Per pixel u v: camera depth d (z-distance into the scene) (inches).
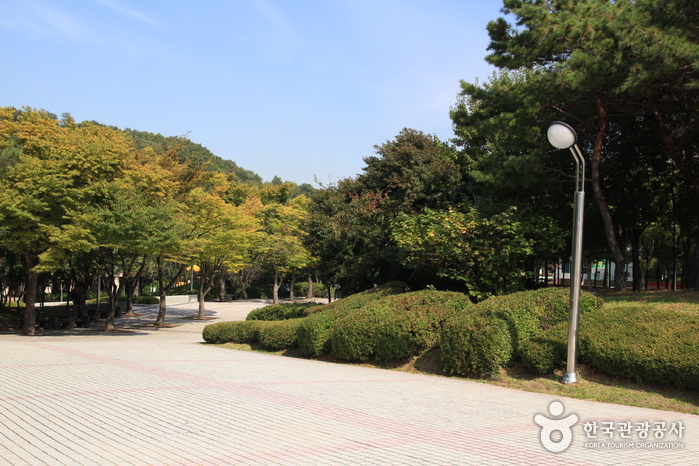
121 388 335.9
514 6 586.9
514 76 847.1
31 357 474.9
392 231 665.6
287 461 192.5
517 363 409.7
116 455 198.2
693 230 893.2
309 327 543.5
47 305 1642.5
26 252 810.8
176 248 839.7
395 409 291.1
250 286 2517.2
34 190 725.3
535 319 429.1
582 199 360.8
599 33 500.4
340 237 768.3
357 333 494.3
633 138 666.2
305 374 420.8
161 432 232.7
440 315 477.1
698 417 280.2
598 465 193.8
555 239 560.1
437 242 565.6
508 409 296.2
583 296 451.5
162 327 1152.8
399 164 770.8
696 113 566.3
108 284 995.3
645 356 331.3
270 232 1989.4
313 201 1034.1
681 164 593.0
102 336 827.4
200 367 442.6
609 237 599.8
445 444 219.9
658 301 480.7
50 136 804.6
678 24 458.0
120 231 737.6
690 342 325.1
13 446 209.2
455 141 963.3
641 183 749.9
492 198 660.1
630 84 460.8
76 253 891.4
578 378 365.1
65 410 273.4
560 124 352.8
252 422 253.8
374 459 196.2
